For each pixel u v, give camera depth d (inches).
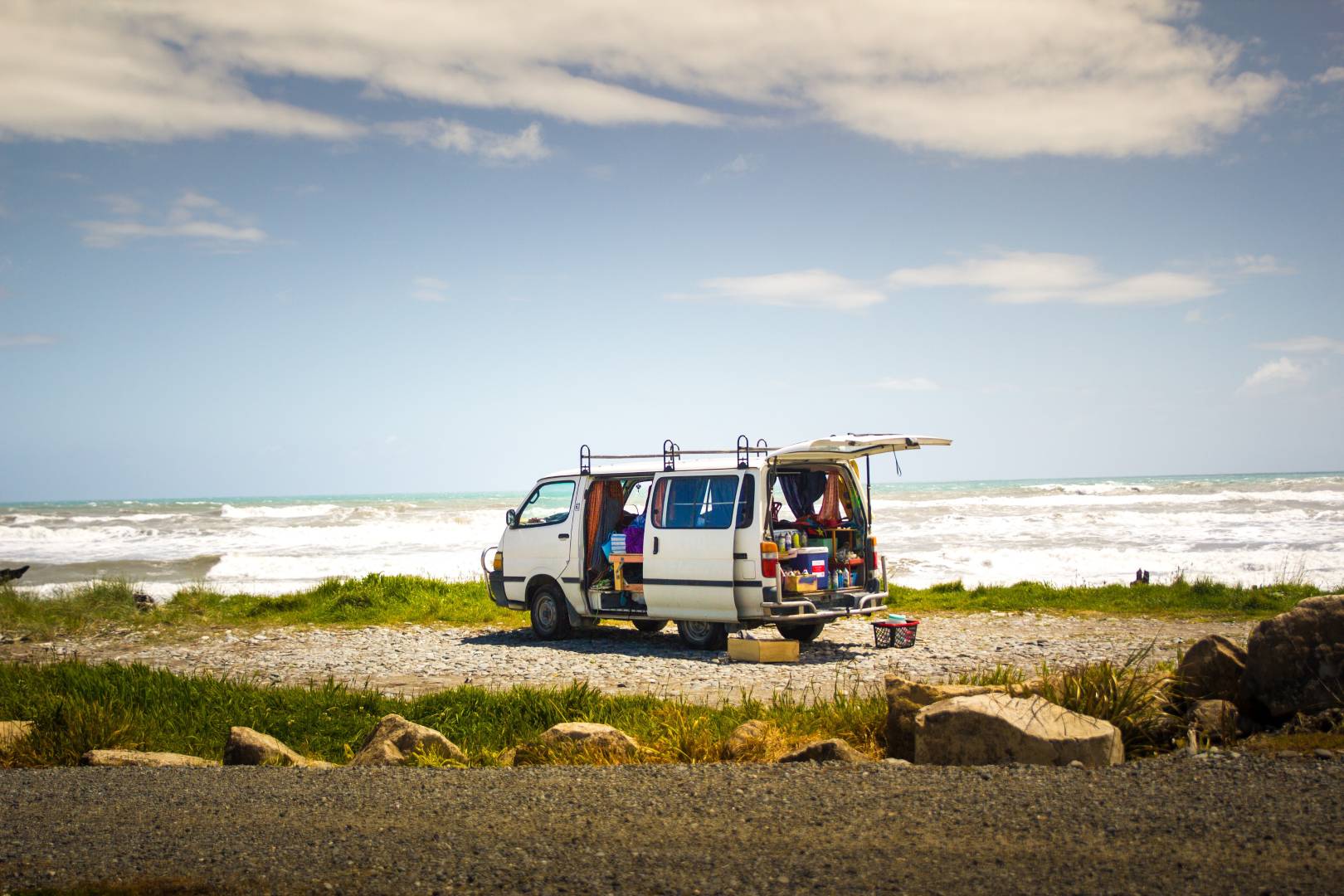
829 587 509.7
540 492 588.4
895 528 1492.4
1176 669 306.3
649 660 485.7
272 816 203.9
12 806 219.1
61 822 203.5
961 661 454.9
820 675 428.5
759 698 378.3
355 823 196.5
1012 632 552.4
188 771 254.2
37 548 1449.3
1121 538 1282.0
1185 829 168.1
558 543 567.2
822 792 203.8
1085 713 257.8
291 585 956.6
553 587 573.6
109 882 163.3
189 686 382.6
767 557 480.4
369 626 644.7
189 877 165.2
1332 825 165.2
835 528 526.3
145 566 1152.8
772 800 200.2
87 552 1373.0
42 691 366.9
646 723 311.0
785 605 478.6
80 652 549.0
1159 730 256.8
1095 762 220.5
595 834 182.7
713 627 515.5
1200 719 256.5
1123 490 2593.5
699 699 378.0
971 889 147.0
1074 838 167.2
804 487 541.6
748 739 266.8
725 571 493.4
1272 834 163.2
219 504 3531.0
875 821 182.7
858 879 153.3
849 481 534.0
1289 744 222.5
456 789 221.9
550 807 202.7
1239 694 266.2
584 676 441.4
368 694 377.4
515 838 182.4
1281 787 187.2
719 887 152.6
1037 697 250.2
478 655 517.3
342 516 2069.4
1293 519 1519.4
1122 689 271.0
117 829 197.0
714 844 173.9
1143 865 153.1
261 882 161.8
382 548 1376.7
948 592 719.7
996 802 189.5
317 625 650.2
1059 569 948.0
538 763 266.2
